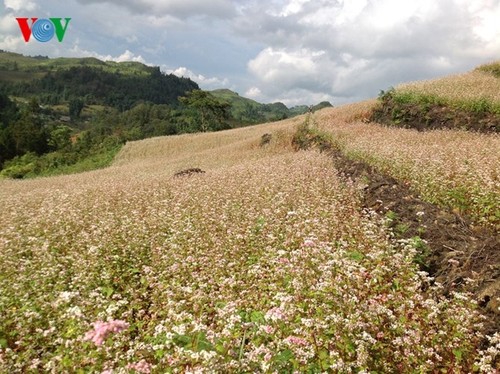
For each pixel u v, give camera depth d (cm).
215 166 2661
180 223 964
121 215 1138
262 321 496
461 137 1853
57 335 527
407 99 2758
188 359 408
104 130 11806
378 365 444
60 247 931
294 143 2852
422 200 1057
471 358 477
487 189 966
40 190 2108
